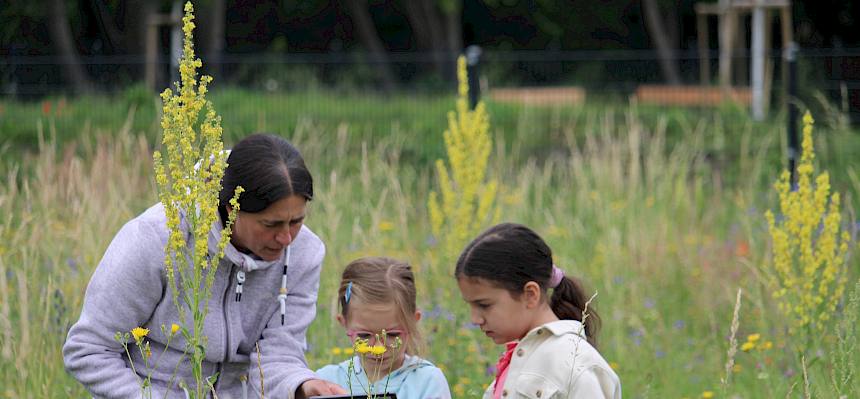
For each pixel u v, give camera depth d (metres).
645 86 16.64
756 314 9.77
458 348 8.48
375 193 12.60
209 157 4.92
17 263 8.85
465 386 7.92
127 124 11.03
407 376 5.98
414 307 6.05
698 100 16.44
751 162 14.66
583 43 44.06
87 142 11.31
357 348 5.23
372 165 13.81
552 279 5.74
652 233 11.83
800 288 8.20
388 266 6.04
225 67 16.48
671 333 9.89
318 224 10.68
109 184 9.63
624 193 12.89
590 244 11.99
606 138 14.21
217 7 33.59
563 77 16.92
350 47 44.12
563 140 16.14
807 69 15.62
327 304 9.21
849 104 15.38
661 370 8.92
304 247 5.91
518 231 5.58
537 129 16.25
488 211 11.47
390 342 5.93
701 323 10.33
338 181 11.96
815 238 8.55
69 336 5.51
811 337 7.92
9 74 15.37
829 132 14.70
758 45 21.69
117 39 36.19
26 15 33.66
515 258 5.47
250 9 43.06
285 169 5.23
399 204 11.48
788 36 21.91
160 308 5.47
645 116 16.27
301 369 5.68
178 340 5.52
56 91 15.23
